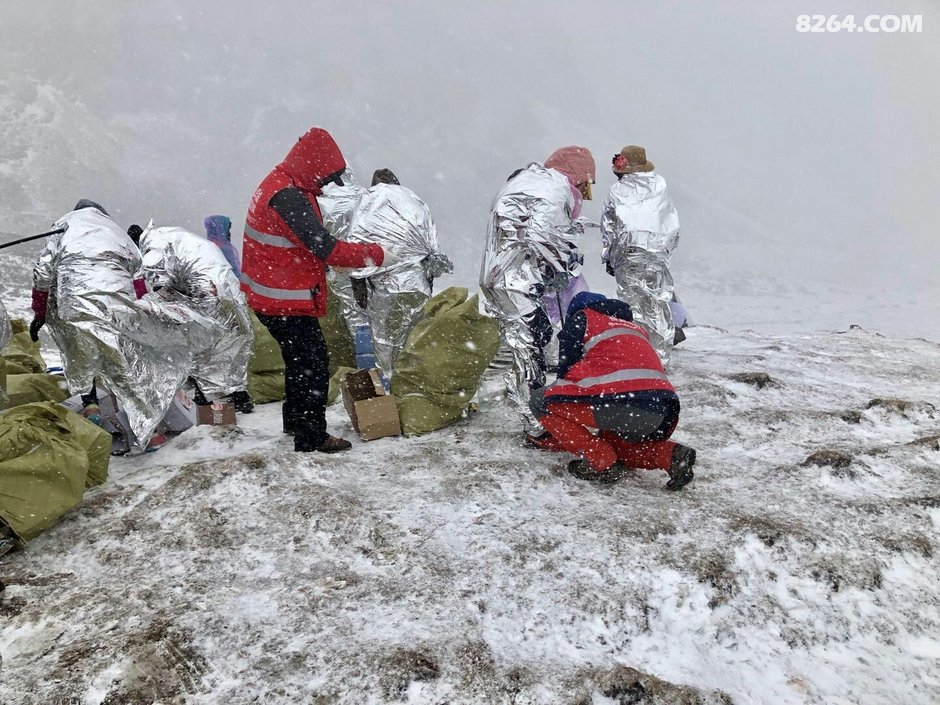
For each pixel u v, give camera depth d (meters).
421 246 5.45
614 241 6.20
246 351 5.78
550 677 2.70
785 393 5.96
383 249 4.42
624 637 2.96
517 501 3.89
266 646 2.81
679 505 3.83
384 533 3.57
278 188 4.32
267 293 4.43
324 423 4.65
